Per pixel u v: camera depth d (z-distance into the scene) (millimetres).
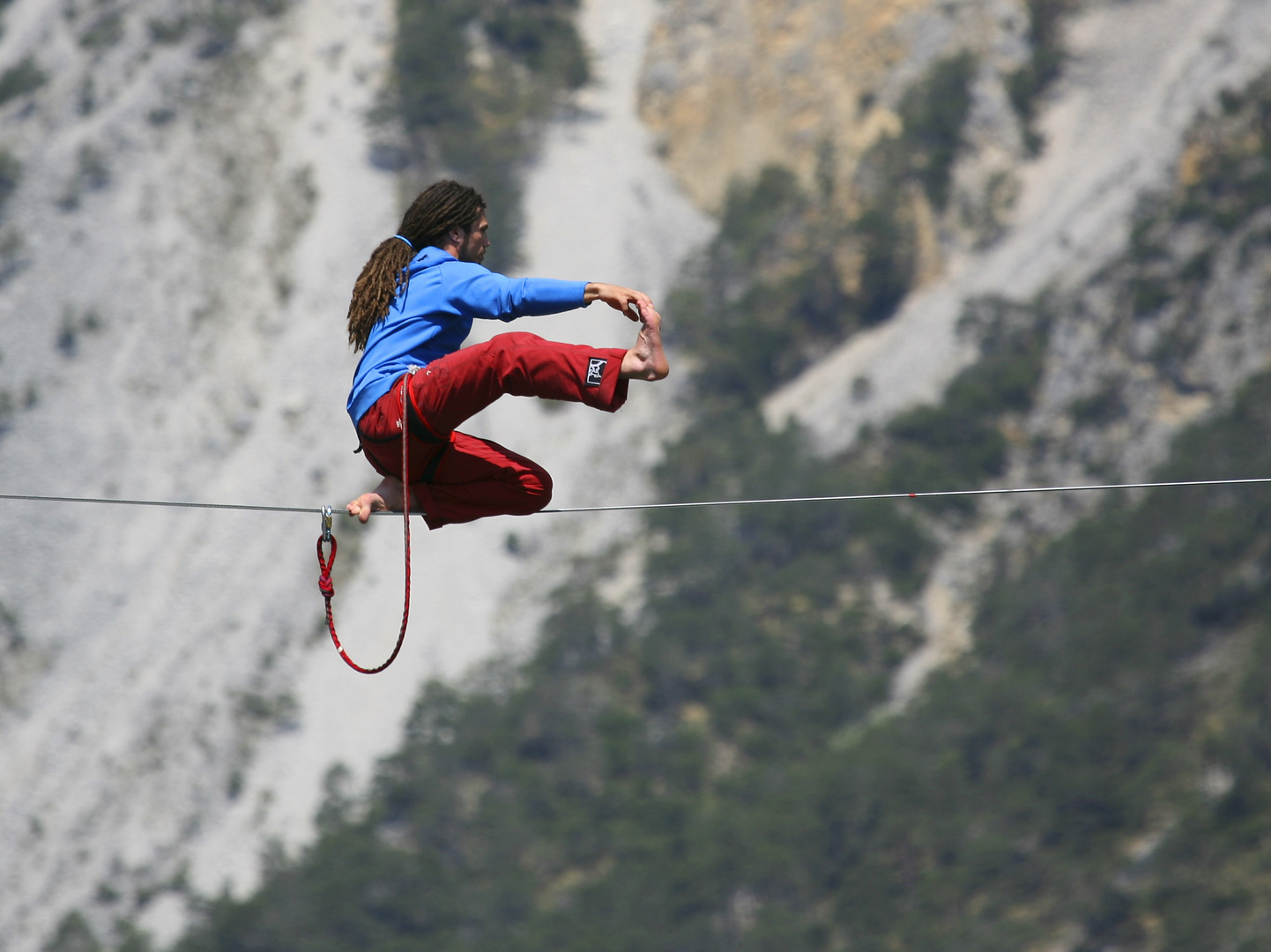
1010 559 69812
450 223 6676
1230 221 77125
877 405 77938
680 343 83375
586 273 86750
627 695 66312
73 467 81250
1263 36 84375
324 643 71875
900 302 83000
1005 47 89188
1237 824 52906
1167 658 61312
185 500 79625
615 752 63000
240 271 88312
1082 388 75375
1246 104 81625
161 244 89688
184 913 60875
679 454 76562
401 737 66188
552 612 70938
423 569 73875
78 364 85688
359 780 64812
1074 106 87438
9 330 87375
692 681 66188
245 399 82938
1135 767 57156
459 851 60125
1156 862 52438
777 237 86188
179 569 76250
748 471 75438
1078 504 71500
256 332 85750
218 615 73625
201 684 70625
